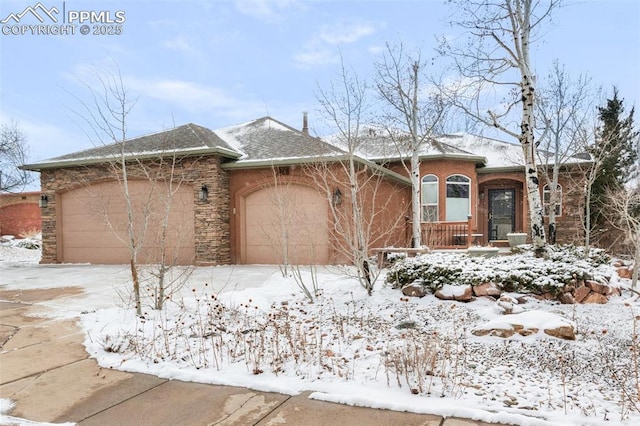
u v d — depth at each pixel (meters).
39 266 12.69
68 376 3.66
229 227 12.30
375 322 5.05
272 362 3.75
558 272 5.77
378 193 12.48
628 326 4.62
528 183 7.43
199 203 11.75
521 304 5.41
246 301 6.11
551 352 3.87
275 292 6.96
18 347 4.43
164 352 4.21
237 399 3.16
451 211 15.36
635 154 15.82
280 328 4.76
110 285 8.39
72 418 2.89
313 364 3.76
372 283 6.39
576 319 4.86
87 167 12.98
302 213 11.33
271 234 11.81
